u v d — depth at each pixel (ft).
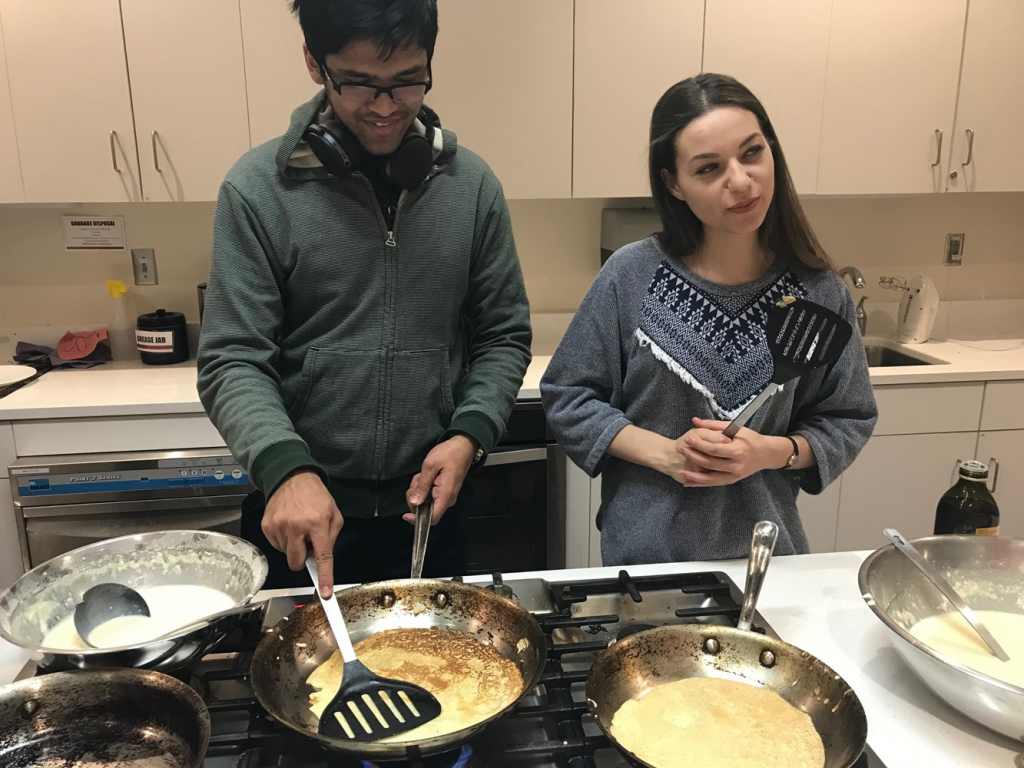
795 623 3.18
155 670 2.58
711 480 3.62
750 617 2.89
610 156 7.51
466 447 3.72
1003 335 9.38
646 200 8.82
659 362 3.94
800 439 3.89
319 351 3.98
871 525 7.85
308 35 3.26
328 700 2.56
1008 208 9.37
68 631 2.92
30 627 2.85
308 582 4.28
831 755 2.27
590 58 7.25
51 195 7.06
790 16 7.36
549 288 8.99
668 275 4.02
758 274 4.00
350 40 3.13
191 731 2.21
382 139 3.64
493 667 2.71
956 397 7.58
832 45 7.47
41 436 6.61
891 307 9.43
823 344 3.38
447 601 2.99
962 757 2.41
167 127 7.00
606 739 2.37
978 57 7.66
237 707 2.54
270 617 3.11
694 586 3.39
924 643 2.60
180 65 6.89
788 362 3.39
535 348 8.75
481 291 4.34
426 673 2.67
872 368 7.61
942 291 9.54
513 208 8.71
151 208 8.21
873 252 9.34
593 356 4.16
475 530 7.25
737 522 4.01
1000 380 7.59
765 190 3.58
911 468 7.72
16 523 6.72
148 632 2.88
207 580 3.20
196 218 8.30
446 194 4.04
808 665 2.54
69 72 6.81
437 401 4.22
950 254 9.42
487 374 4.13
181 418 6.72
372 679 2.56
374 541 4.25
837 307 3.98
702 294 3.94
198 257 8.39
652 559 4.01
